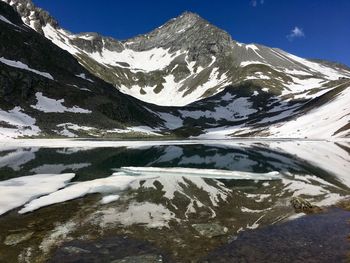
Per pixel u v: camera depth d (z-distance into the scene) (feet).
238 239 48.98
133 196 75.77
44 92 339.77
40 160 144.77
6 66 322.34
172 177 99.71
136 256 43.86
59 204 69.05
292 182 90.99
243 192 79.82
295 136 306.35
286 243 46.88
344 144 210.38
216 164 133.08
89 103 362.74
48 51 418.92
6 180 93.91
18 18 459.32
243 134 395.96
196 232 52.26
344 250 43.93
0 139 236.22
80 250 45.85
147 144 237.66
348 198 71.56
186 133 417.90
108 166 128.77
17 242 48.80
